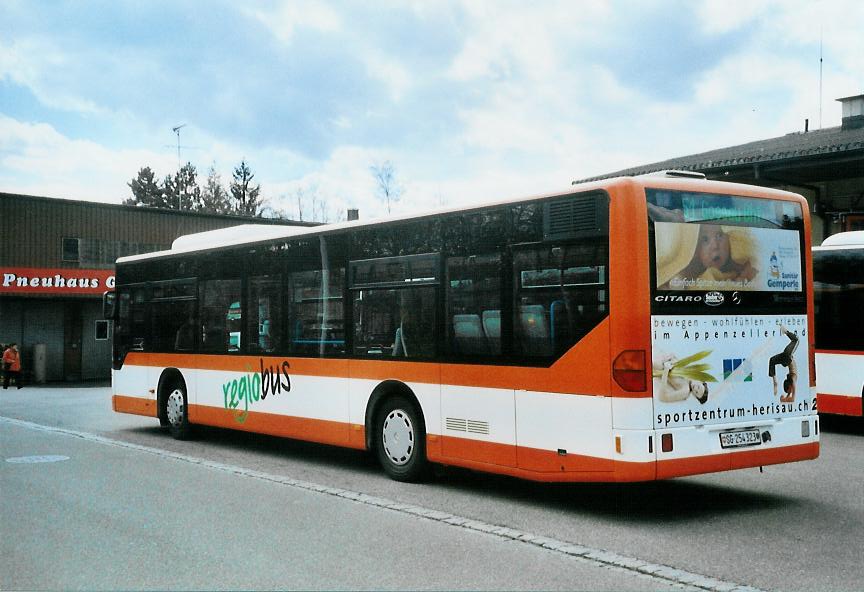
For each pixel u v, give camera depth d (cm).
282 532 706
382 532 704
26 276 3244
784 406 789
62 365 3384
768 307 788
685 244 739
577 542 664
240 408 1205
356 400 998
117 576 583
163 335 1384
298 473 1015
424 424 912
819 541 664
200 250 1301
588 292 738
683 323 730
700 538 674
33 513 788
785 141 2678
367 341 986
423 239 912
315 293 1069
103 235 3525
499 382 815
